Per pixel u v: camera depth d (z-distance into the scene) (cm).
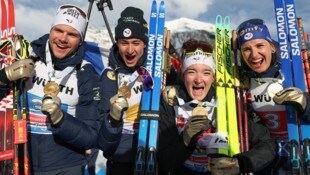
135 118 343
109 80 342
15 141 279
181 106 301
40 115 296
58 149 296
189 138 259
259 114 326
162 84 375
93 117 308
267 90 313
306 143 296
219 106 316
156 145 302
